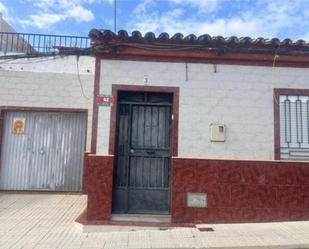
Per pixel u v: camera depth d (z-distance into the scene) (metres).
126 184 7.80
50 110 11.38
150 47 7.73
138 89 7.77
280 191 7.61
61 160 11.52
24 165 11.48
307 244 6.24
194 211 7.51
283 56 7.86
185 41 7.68
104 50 7.69
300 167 7.68
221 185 7.59
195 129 7.75
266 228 7.16
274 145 7.75
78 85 11.46
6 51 12.77
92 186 7.52
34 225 7.73
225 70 7.89
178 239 6.67
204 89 7.84
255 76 7.90
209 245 6.29
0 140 11.35
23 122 11.55
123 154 7.88
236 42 7.66
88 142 11.40
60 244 6.54
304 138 7.89
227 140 7.74
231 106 7.82
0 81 11.38
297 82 7.93
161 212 7.76
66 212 8.85
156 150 7.93
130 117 7.95
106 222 7.37
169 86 7.81
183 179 7.57
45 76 11.44
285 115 7.91
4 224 7.79
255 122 7.80
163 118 8.02
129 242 6.59
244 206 7.55
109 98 7.72
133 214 7.64
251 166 7.64
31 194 11.02
